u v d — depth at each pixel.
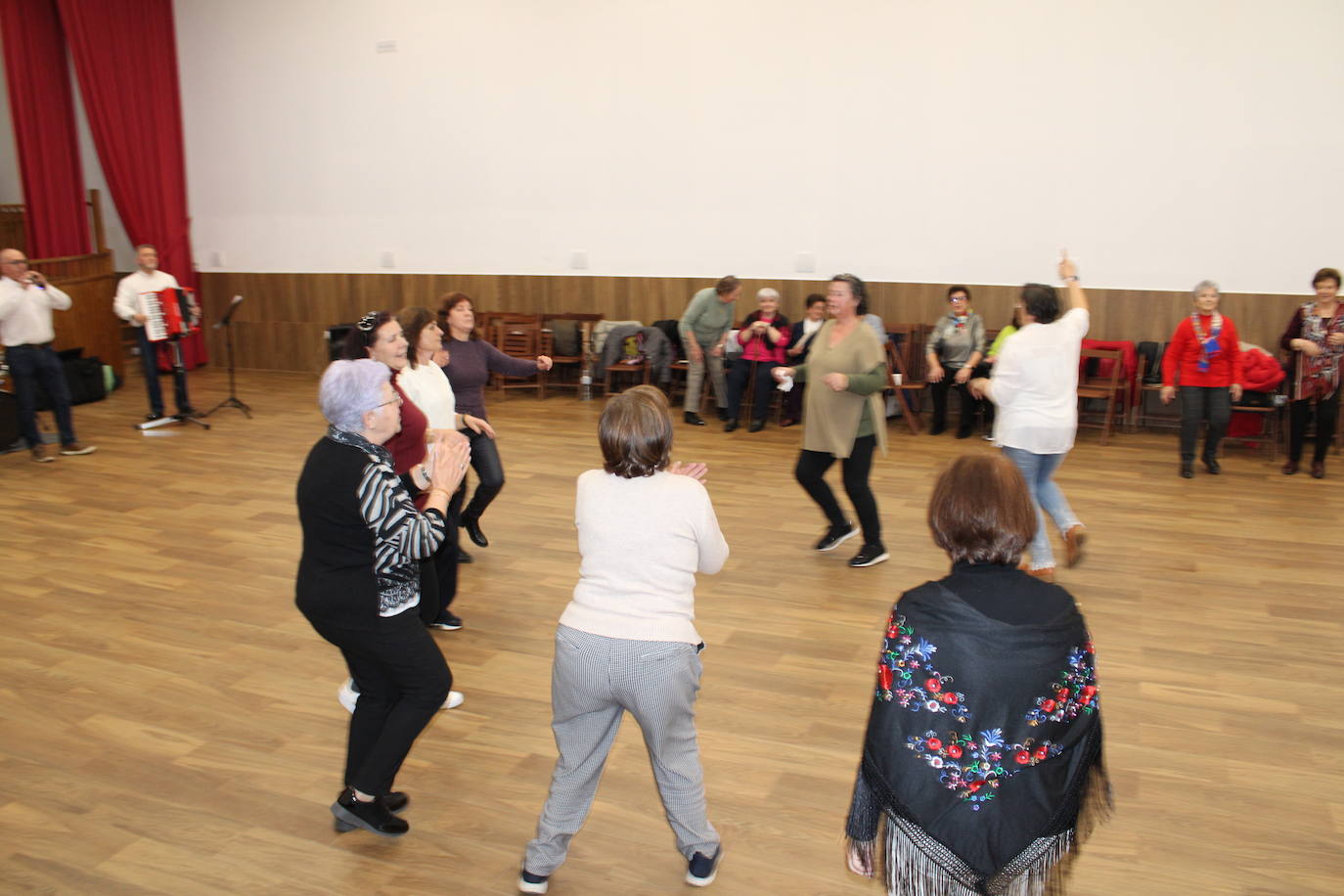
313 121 9.94
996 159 7.72
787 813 2.63
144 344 7.69
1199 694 3.29
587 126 8.91
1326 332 5.93
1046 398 4.03
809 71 8.12
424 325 3.57
